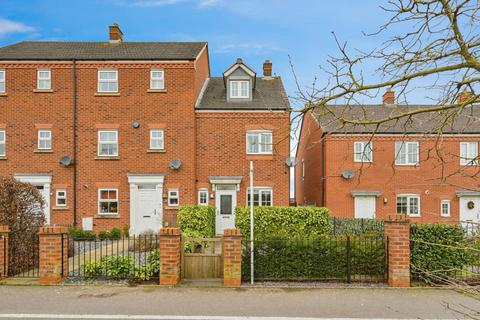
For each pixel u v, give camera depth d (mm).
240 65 22391
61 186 21047
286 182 21344
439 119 6699
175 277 9867
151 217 20969
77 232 19359
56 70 21531
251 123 21656
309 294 9102
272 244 10242
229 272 9797
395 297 8852
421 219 23172
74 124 21344
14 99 21422
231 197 21375
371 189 23375
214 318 7590
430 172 23312
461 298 8742
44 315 7730
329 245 10227
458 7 4598
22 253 11195
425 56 5004
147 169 21250
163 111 21469
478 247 4492
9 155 21234
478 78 4668
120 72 21594
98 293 9172
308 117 28859
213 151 21609
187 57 21484
